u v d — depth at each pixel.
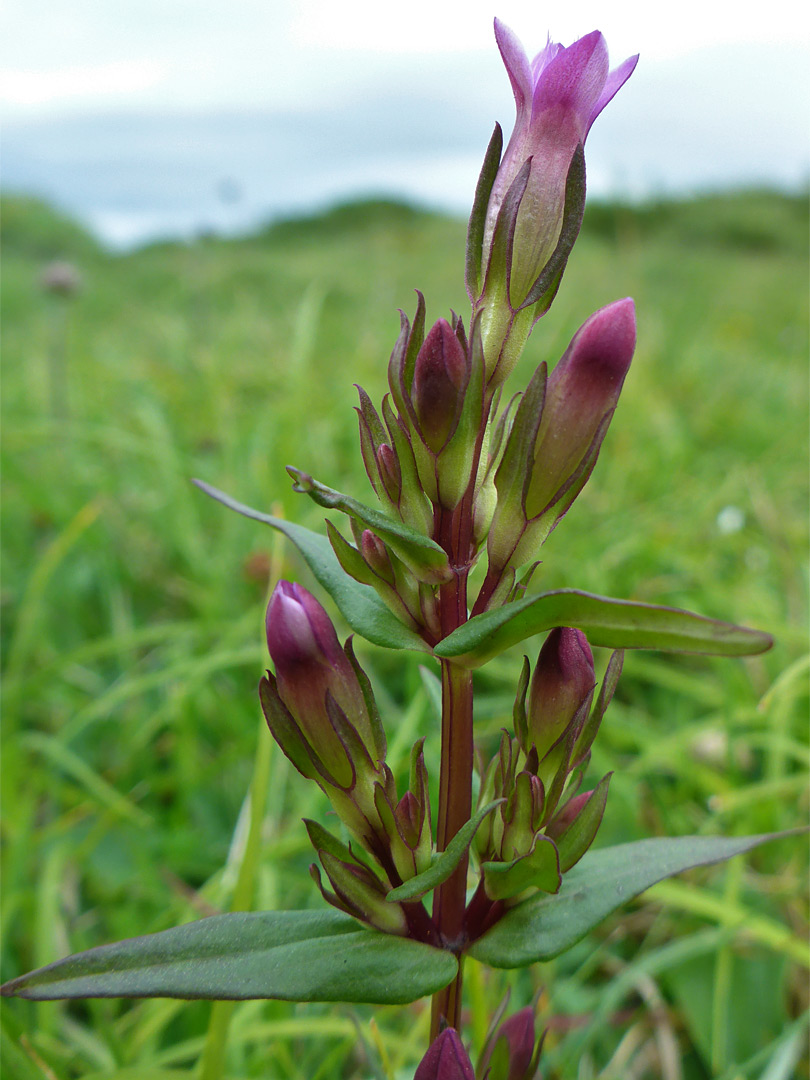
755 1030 0.10
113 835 0.13
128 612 0.18
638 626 0.05
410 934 0.06
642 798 0.14
